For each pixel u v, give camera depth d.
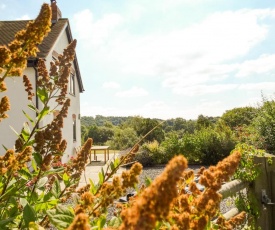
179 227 1.33
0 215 1.95
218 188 1.39
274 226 3.65
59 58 3.36
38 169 2.40
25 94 12.92
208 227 1.70
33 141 2.44
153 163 18.44
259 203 3.62
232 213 3.61
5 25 16.84
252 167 3.59
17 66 1.91
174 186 0.76
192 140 18.91
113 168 1.97
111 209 6.49
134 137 29.92
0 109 2.03
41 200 2.16
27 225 1.52
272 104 11.74
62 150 2.66
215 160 18.23
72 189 2.50
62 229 1.40
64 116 2.69
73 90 19.23
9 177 2.07
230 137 18.53
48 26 1.94
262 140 10.95
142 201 0.77
